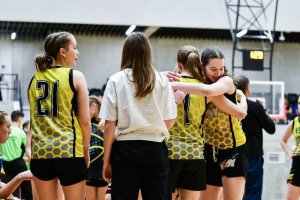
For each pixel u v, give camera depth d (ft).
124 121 15.28
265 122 27.68
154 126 15.25
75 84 16.20
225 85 17.52
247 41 92.84
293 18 73.51
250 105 27.55
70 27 82.84
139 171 15.24
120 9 69.77
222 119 18.86
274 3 72.95
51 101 16.12
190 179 17.17
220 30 84.84
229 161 19.08
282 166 43.27
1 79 82.94
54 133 15.96
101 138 25.96
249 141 27.81
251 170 27.89
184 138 17.20
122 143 15.21
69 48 16.85
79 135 16.22
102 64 90.84
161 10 70.79
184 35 90.43
